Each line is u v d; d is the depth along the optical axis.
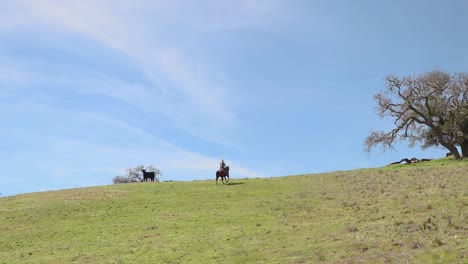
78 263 23.00
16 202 45.06
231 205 36.78
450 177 38.41
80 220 35.00
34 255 26.02
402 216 25.28
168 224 31.16
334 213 29.78
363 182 43.69
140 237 28.05
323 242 21.75
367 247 19.42
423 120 70.88
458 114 66.81
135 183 56.84
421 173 44.94
